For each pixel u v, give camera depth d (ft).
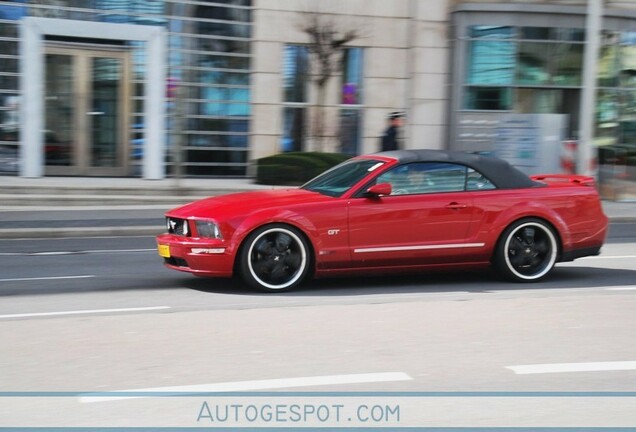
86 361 19.31
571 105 74.43
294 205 27.89
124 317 23.81
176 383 17.76
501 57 72.64
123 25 65.16
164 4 66.44
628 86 74.33
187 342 21.01
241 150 70.28
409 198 28.68
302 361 19.42
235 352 20.11
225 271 27.61
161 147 66.69
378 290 28.78
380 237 28.32
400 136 72.18
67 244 42.73
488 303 26.08
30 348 20.39
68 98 65.26
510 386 17.88
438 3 72.13
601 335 22.24
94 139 66.23
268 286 27.89
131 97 66.49
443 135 73.61
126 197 57.36
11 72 63.46
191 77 67.97
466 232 29.17
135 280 31.17
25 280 31.24
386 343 21.09
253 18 68.80
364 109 71.97
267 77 69.46
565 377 18.54
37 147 63.77
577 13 72.59
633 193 67.72
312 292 28.30
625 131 74.59
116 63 66.03
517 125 65.87
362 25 70.74
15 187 57.06
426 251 28.81
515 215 29.58
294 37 69.72
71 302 26.53
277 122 70.28
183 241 27.94
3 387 17.47
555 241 30.25
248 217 27.48
